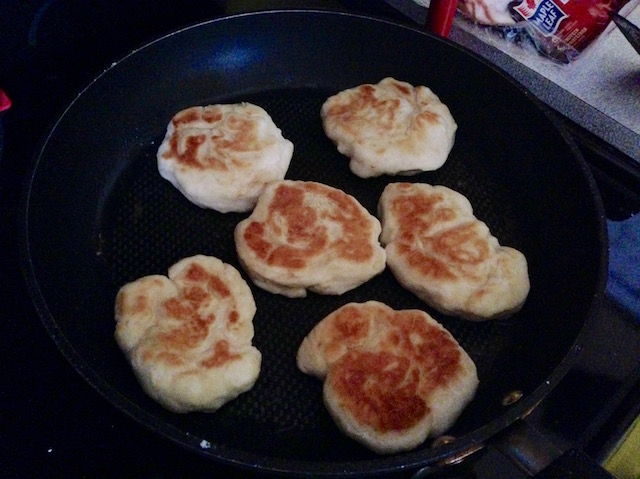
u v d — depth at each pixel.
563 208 0.35
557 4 0.39
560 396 0.31
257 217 0.34
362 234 0.34
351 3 0.46
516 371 0.31
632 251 0.37
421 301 0.34
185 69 0.40
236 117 0.37
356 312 0.31
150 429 0.24
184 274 0.32
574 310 0.31
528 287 0.33
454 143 0.40
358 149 0.37
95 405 0.30
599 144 0.38
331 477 0.24
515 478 0.27
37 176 0.32
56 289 0.31
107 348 0.31
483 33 0.42
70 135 0.35
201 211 0.36
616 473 0.29
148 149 0.38
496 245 0.34
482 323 0.33
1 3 0.33
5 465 0.28
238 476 0.29
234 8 0.45
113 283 0.33
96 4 0.37
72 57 0.38
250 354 0.30
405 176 0.38
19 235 0.29
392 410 0.28
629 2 0.42
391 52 0.41
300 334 0.32
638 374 0.32
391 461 0.24
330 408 0.29
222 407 0.30
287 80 0.42
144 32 0.41
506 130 0.38
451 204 0.35
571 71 0.41
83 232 0.34
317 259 0.33
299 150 0.39
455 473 0.28
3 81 0.36
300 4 0.45
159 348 0.29
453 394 0.29
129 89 0.38
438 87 0.41
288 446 0.29
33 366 0.31
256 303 0.33
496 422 0.25
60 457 0.29
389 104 0.38
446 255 0.33
